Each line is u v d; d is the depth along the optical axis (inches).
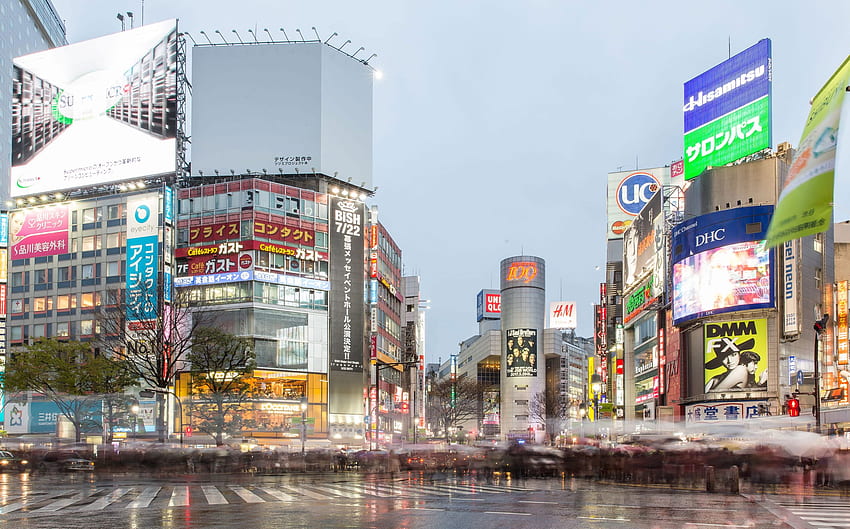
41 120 4050.2
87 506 1000.2
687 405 3378.4
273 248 3890.3
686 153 3750.0
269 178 4175.7
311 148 4106.8
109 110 3924.7
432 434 6953.7
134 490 1346.0
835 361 2723.9
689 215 3462.1
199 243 3912.4
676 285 3474.4
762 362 3125.0
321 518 845.2
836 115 527.5
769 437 1877.5
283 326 3850.9
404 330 5807.1
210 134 4121.6
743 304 3171.8
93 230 3998.5
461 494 1254.9
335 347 3981.3
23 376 2859.3
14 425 3690.9
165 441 2876.5
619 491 1344.7
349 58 4306.1
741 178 3275.1
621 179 5743.1
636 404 4451.3
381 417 4544.8
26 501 1082.7
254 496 1204.5
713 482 1341.0
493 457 2240.4
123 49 3929.6
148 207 3895.2
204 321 3051.2
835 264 3501.5
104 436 3358.8
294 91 4138.8
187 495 1222.3
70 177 3961.6
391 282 4990.2
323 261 4035.4
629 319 4566.9
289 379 3809.1
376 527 758.5
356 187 4301.2
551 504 1046.4
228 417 3211.1
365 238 4242.1
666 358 3786.9
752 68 3410.4
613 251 5639.8
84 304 3949.3
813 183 536.7
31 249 4087.1
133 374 2819.9
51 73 4052.7
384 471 2440.9
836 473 1514.5
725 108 3538.4
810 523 817.5
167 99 3814.0
